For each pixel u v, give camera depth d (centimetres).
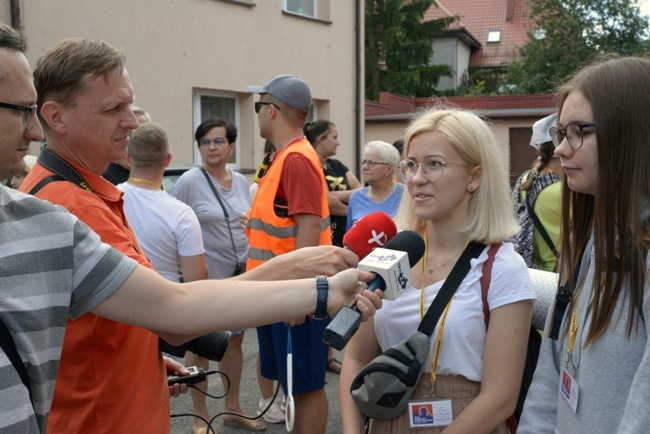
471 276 208
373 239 218
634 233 155
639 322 155
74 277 148
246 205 516
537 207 356
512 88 3284
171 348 219
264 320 169
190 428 445
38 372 134
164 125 942
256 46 1104
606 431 157
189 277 390
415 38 3388
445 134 210
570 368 175
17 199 139
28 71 144
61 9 791
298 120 381
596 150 166
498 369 200
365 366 216
